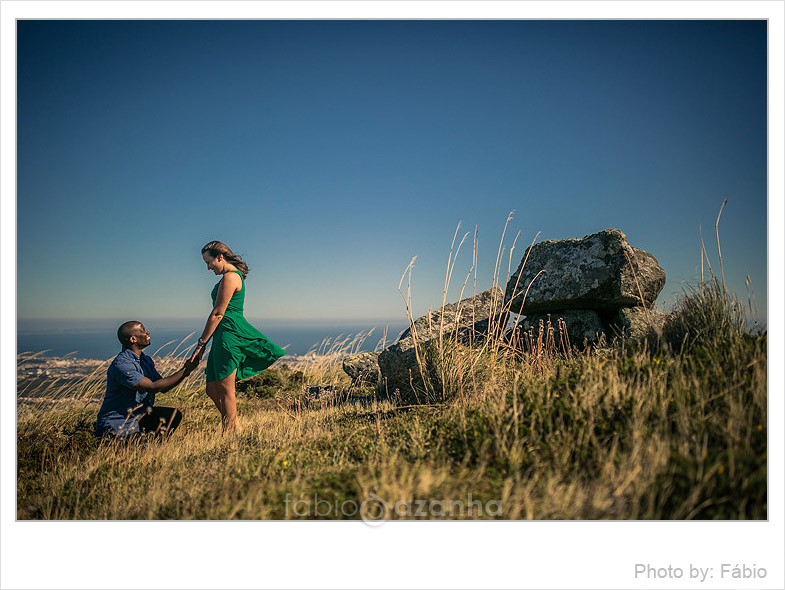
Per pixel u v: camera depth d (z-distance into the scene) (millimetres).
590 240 5988
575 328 5914
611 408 3068
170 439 4754
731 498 2242
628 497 2334
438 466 2900
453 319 7102
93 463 4062
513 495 2445
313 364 8422
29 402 5566
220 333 5094
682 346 3766
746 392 2900
